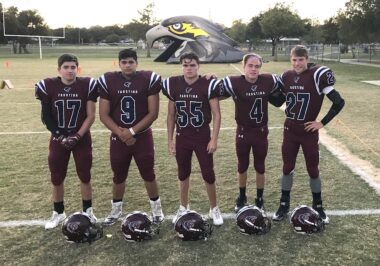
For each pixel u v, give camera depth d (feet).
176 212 14.11
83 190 13.30
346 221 13.20
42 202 15.07
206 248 11.67
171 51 105.29
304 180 17.04
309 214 12.25
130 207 14.71
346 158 19.92
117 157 12.86
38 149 22.38
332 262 10.87
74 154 12.91
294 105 12.89
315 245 11.73
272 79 13.24
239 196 14.44
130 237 11.86
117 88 12.46
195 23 104.99
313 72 12.59
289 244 11.82
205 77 12.76
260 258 11.12
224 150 21.71
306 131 12.88
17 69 80.18
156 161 19.86
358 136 24.13
